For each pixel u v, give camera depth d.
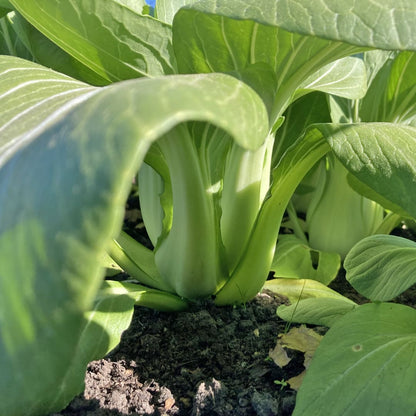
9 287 0.66
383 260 1.26
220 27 1.08
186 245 1.25
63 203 0.64
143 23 1.20
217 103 0.74
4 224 0.70
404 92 1.67
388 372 1.01
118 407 1.14
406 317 1.17
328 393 1.01
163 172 1.30
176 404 1.17
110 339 1.13
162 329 1.36
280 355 1.25
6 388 0.67
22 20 1.54
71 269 0.62
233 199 1.32
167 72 1.29
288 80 1.20
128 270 1.45
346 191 1.71
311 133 1.19
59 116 0.82
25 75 1.09
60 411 1.10
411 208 1.01
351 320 1.15
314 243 1.83
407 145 1.09
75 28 1.21
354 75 1.63
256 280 1.39
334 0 0.90
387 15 0.88
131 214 2.14
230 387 1.20
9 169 0.77
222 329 1.35
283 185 1.28
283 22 0.87
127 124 0.66
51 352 0.65
